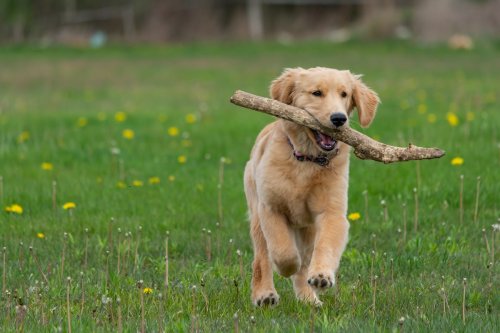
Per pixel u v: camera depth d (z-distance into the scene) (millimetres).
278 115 9203
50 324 8125
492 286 9758
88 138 19844
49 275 10305
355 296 9312
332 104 9484
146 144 19094
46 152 18109
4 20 67812
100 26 68438
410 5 62031
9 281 10008
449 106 24422
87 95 32281
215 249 11664
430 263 10727
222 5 66625
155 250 11695
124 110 26094
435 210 13180
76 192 14570
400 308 8891
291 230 9812
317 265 8672
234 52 54406
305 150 9383
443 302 8898
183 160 17047
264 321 8320
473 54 49656
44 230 12547
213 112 25062
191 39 65625
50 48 58125
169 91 33562
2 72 43531
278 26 66062
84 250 11508
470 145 16547
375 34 58344
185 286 9578
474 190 13820
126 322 8258
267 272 9562
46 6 69062
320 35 63969
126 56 53594
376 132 19031
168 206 13750
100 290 9531
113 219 12523
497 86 30953
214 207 13789
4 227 12633
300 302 9281
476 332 7812
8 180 15672
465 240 11680
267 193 9430
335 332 7746
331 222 9250
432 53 50500
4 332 7895
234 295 9461
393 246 11508
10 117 23625
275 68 43250
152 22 66625
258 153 9938
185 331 7895
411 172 14852
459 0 58656
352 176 15016
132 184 15219
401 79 35469
